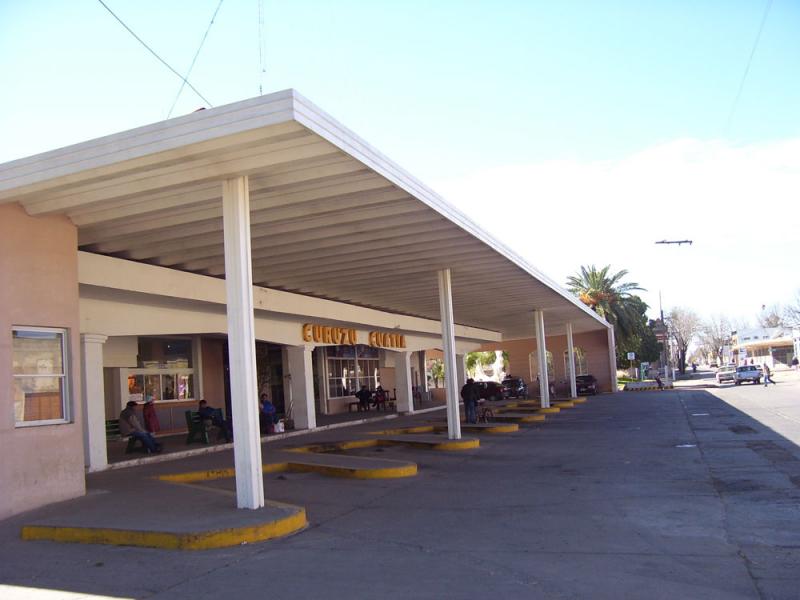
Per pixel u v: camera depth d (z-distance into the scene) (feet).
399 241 48.34
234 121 26.32
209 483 42.83
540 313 101.04
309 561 23.56
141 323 53.31
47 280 34.58
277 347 102.01
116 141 28.48
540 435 69.21
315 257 50.55
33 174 30.07
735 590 19.71
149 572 22.53
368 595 19.70
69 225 36.24
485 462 50.44
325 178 33.17
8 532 28.78
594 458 50.26
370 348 126.31
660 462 46.62
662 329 208.44
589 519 29.81
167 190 32.30
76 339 36.01
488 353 254.88
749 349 352.08
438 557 23.99
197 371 84.07
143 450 56.49
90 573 22.68
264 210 38.75
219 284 56.44
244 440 30.30
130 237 42.14
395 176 33.78
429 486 40.11
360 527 29.40
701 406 101.04
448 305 61.11
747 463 44.06
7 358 32.07
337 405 112.06
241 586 20.80
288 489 39.55
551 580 20.92
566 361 174.81
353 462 46.98
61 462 34.09
